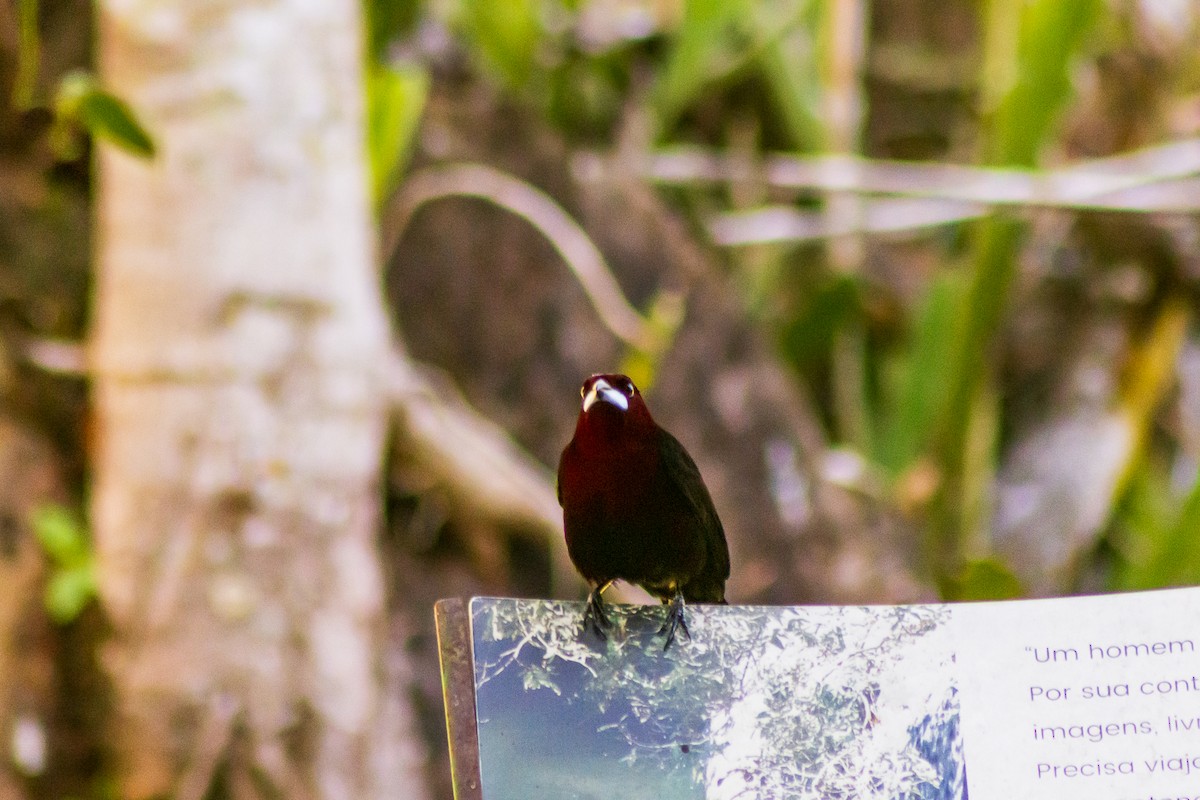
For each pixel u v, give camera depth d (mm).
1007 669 3254
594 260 3908
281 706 3662
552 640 3254
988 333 3930
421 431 3809
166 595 3664
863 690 3252
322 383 3684
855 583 4336
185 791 3654
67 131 3709
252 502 3666
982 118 4449
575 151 4523
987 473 4270
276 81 3686
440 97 4172
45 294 3756
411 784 3727
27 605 3680
